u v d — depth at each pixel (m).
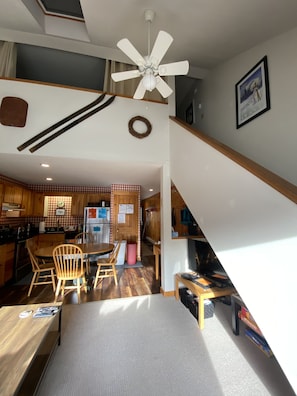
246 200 1.36
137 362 1.65
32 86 2.71
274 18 2.02
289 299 1.02
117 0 2.12
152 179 4.57
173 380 1.48
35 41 3.05
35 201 5.38
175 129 2.92
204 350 1.80
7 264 3.51
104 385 1.43
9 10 2.53
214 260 2.53
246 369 1.58
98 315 2.39
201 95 4.08
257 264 1.24
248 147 2.63
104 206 5.49
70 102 2.84
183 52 2.95
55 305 1.80
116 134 3.00
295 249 0.99
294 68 1.96
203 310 2.17
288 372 1.02
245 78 2.69
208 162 1.91
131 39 2.79
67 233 5.43
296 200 0.96
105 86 3.43
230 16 2.17
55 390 1.39
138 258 5.34
